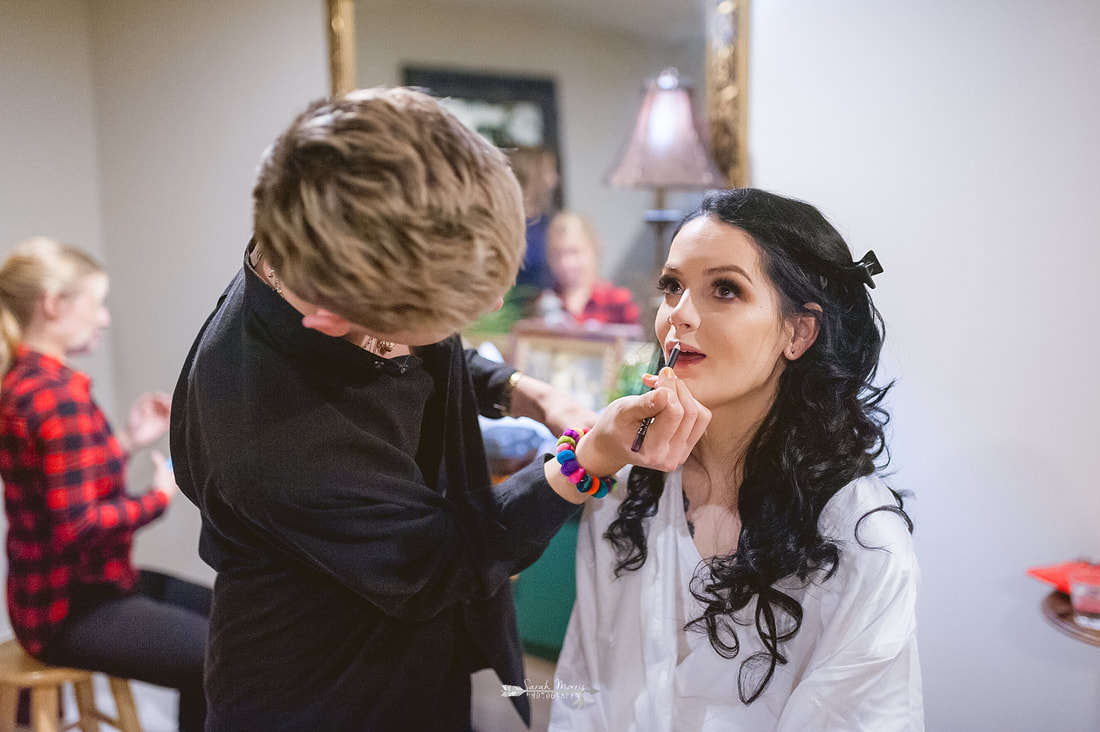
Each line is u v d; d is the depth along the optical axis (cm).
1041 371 149
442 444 92
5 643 177
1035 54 143
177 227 257
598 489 79
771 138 174
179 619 165
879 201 162
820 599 81
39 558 161
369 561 77
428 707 92
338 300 65
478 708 168
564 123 206
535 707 137
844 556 80
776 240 80
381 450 81
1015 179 148
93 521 162
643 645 89
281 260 66
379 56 223
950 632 163
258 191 68
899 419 163
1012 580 156
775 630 81
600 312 210
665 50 188
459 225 64
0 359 166
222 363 78
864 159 163
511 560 82
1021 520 154
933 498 162
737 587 82
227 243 250
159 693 225
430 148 63
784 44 170
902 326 162
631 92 196
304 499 75
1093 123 139
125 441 203
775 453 84
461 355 94
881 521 80
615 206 204
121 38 256
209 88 245
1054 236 145
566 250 211
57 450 159
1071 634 130
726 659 84
